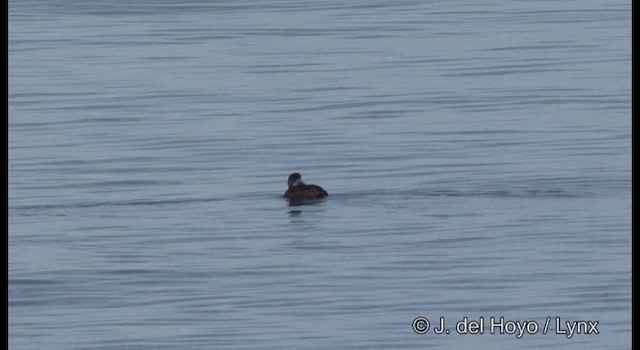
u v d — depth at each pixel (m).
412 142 57.59
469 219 45.12
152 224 45.78
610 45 79.06
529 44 80.69
